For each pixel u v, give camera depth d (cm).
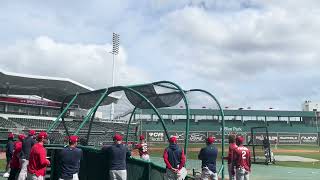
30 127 5141
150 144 6631
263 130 7862
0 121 4972
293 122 9012
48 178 984
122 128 5419
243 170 998
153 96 1627
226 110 8688
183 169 896
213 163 984
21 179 1099
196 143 7462
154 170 900
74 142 794
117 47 6925
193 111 8519
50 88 6381
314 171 2203
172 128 7588
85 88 6644
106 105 6341
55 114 5778
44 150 812
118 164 858
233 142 1057
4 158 2773
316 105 11331
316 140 7731
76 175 789
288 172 2134
